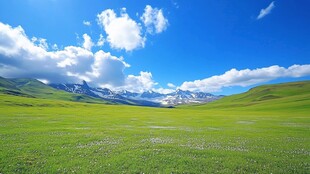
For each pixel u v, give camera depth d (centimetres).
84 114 8525
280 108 15888
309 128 4881
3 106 10138
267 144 2912
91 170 1800
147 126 5041
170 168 1861
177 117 8744
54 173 1748
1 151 2225
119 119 6812
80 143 2750
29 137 3025
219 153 2312
